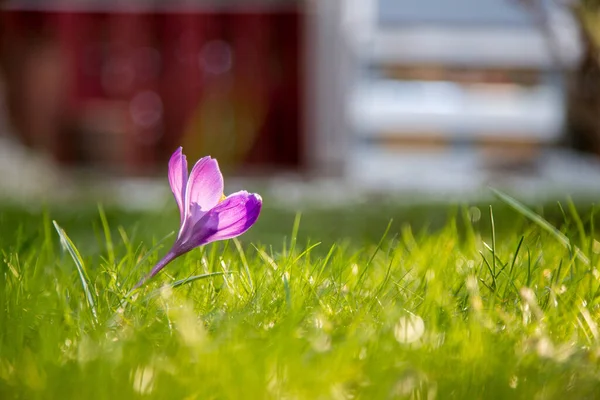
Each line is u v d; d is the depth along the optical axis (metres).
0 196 7.92
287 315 1.81
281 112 13.73
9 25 13.85
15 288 2.06
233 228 1.96
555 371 1.49
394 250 2.86
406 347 1.58
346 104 13.57
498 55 13.24
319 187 11.95
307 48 13.82
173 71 13.95
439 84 13.53
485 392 1.39
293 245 2.37
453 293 2.11
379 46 13.66
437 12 13.55
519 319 1.87
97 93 14.02
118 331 1.74
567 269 2.22
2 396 1.33
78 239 4.74
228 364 1.42
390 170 13.12
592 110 9.06
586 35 8.28
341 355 1.48
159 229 4.13
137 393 1.34
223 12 13.92
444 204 7.44
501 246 2.90
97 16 14.01
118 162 13.90
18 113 13.86
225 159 10.27
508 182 10.25
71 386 1.34
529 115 12.82
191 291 2.11
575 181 10.49
